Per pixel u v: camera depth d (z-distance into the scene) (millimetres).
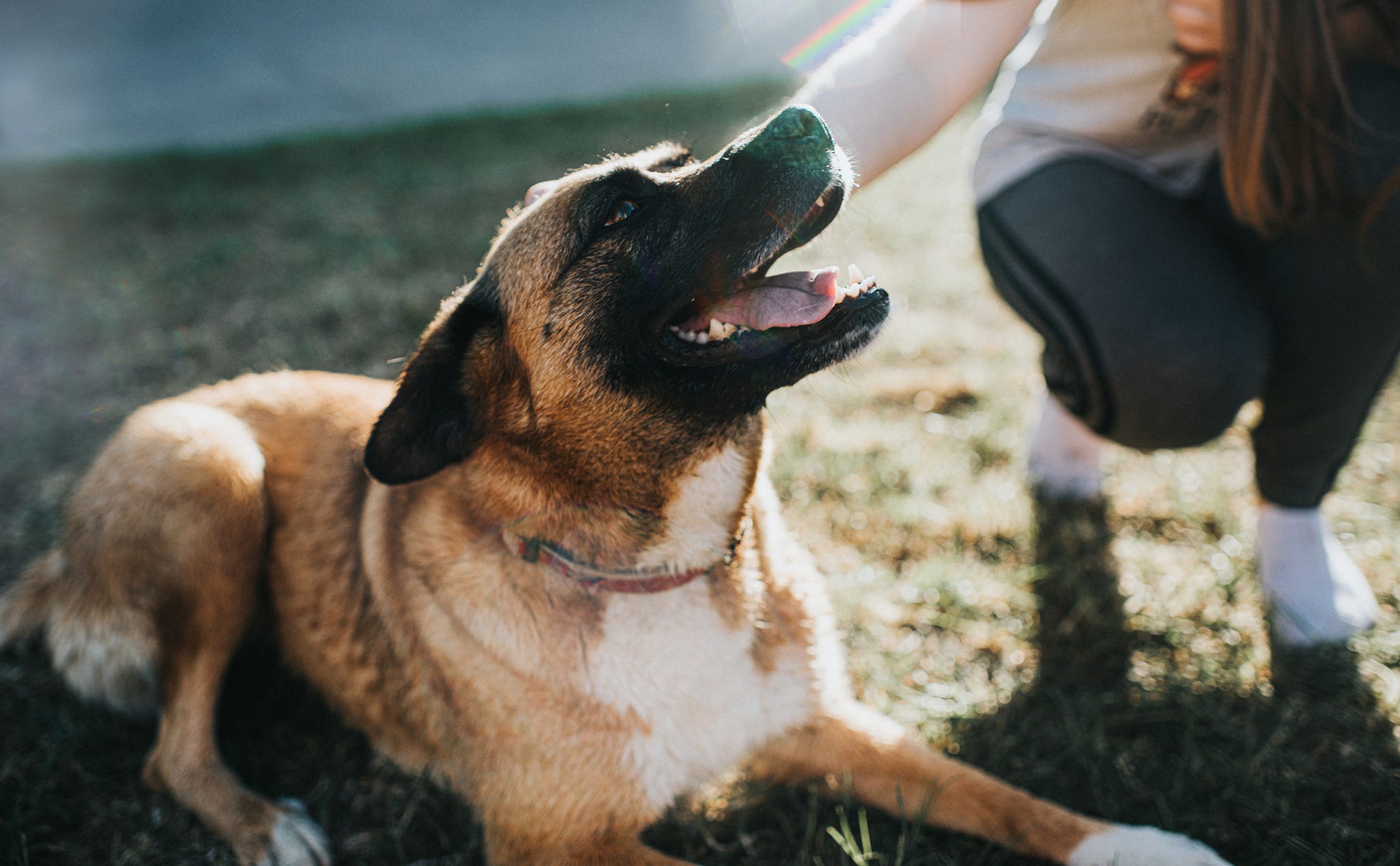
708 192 2209
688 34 13656
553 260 2191
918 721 2598
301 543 2779
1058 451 3314
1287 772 2260
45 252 6973
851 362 2229
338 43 14695
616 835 2234
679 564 2254
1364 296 2381
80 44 15422
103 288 6184
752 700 2322
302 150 9102
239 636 2781
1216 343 2471
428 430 2184
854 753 2377
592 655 2213
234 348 5125
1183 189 2844
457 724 2340
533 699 2211
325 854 2396
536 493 2217
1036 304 2734
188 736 2631
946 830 2295
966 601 2928
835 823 2389
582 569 2219
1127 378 2584
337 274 6012
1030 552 3135
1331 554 2719
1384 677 2469
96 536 2807
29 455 4289
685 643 2250
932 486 3508
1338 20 2201
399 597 2447
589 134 8695
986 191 2926
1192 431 2635
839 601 2988
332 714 2896
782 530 2555
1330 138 2281
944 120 2492
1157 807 2270
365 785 2623
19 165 9289
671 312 2168
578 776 2199
